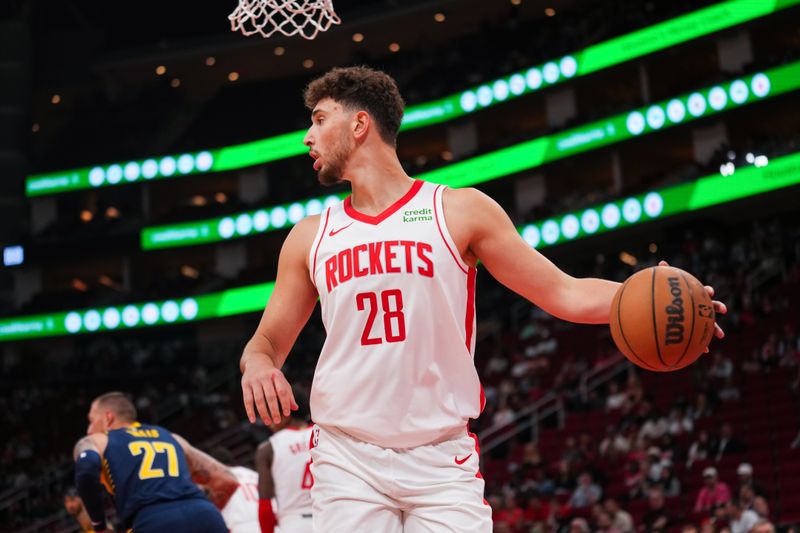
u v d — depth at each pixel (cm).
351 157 502
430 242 481
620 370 3472
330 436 480
